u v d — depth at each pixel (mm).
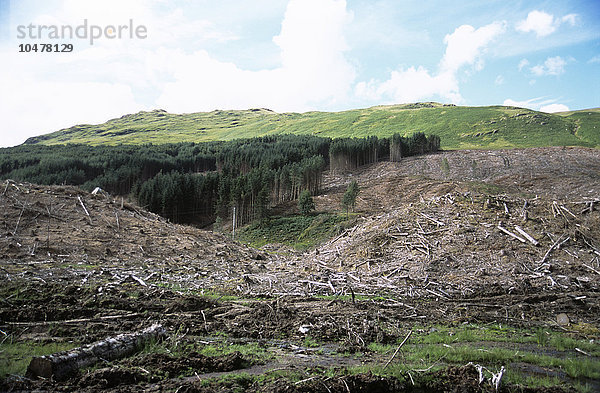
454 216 30016
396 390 8914
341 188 89062
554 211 29031
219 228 74250
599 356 11703
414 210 32344
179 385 8133
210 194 87812
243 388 8242
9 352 9914
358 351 11609
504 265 23594
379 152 112500
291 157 114625
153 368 8977
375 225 32531
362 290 21891
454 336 13461
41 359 8234
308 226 65875
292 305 17875
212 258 31688
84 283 19172
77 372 8523
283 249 53031
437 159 101625
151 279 22234
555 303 18656
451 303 19141
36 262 23141
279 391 8023
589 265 23297
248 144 144125
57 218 31906
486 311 17703
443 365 10414
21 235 27500
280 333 13367
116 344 9844
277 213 77562
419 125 188500
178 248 32406
